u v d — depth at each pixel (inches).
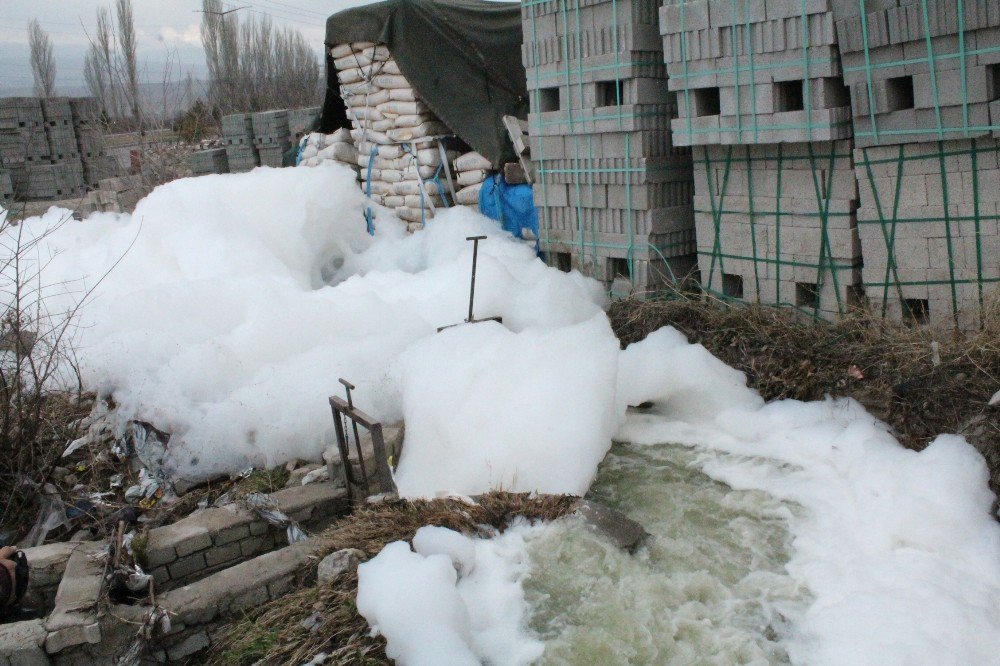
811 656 144.4
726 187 265.3
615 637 152.3
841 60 224.7
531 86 309.3
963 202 214.5
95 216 395.5
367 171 390.0
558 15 293.3
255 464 218.1
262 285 275.4
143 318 262.4
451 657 139.5
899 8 209.8
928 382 208.7
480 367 212.1
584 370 210.4
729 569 170.1
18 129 729.6
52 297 294.4
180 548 182.4
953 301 221.0
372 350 240.5
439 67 352.8
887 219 228.4
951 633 141.6
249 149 736.3
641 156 278.2
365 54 374.3
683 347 242.7
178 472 213.5
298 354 245.1
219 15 1168.2
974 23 198.7
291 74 1453.0
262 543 192.4
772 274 259.3
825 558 169.8
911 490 178.7
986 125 202.8
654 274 287.4
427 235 348.5
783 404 228.5
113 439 232.7
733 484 202.2
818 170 241.1
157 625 162.6
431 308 274.2
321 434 219.8
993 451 183.9
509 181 339.9
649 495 201.0
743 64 242.8
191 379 232.1
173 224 317.1
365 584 157.6
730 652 146.6
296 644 156.5
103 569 175.0
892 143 221.3
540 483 201.6
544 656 148.7
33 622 159.9
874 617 147.2
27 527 206.2
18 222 382.9
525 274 298.5
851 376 224.1
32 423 219.0
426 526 175.8
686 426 235.0
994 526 168.4
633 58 272.4
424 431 212.5
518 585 166.4
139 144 621.0
